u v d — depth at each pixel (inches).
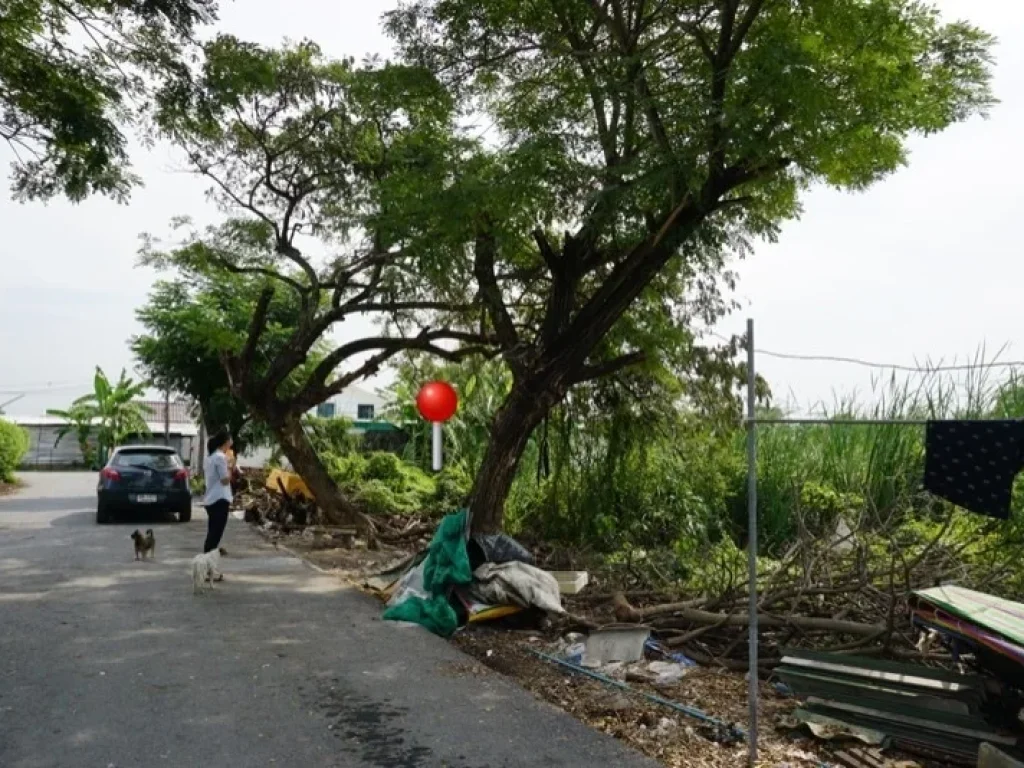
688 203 347.6
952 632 206.4
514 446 391.2
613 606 345.1
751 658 198.4
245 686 239.6
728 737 213.8
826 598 323.3
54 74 437.1
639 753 196.4
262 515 665.0
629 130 370.9
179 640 288.8
